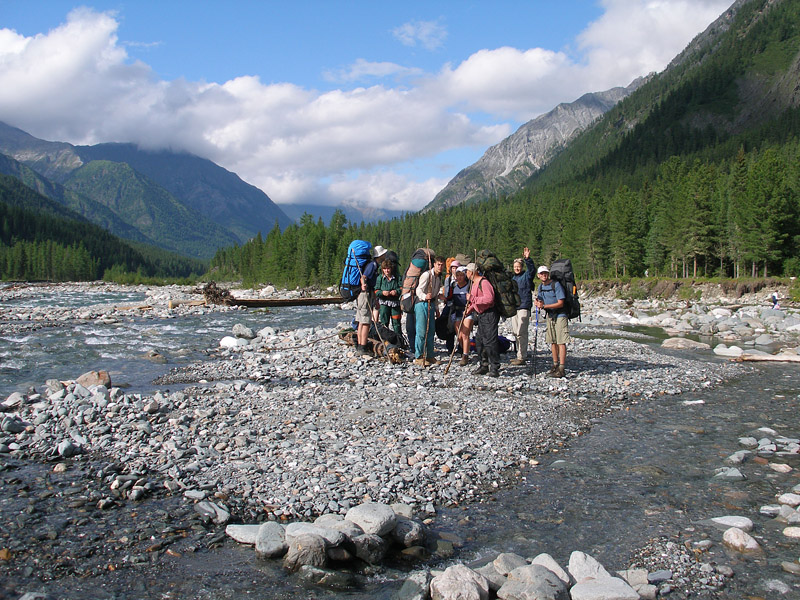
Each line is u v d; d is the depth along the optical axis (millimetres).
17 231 195125
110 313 29922
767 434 7992
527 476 6359
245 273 140250
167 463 6180
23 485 5578
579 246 95250
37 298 60500
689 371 13266
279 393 9750
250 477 5883
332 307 37531
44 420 7633
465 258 13453
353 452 6645
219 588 3926
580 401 10062
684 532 4914
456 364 12969
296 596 3861
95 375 10555
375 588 4012
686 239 72312
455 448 6898
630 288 72000
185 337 19672
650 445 7531
